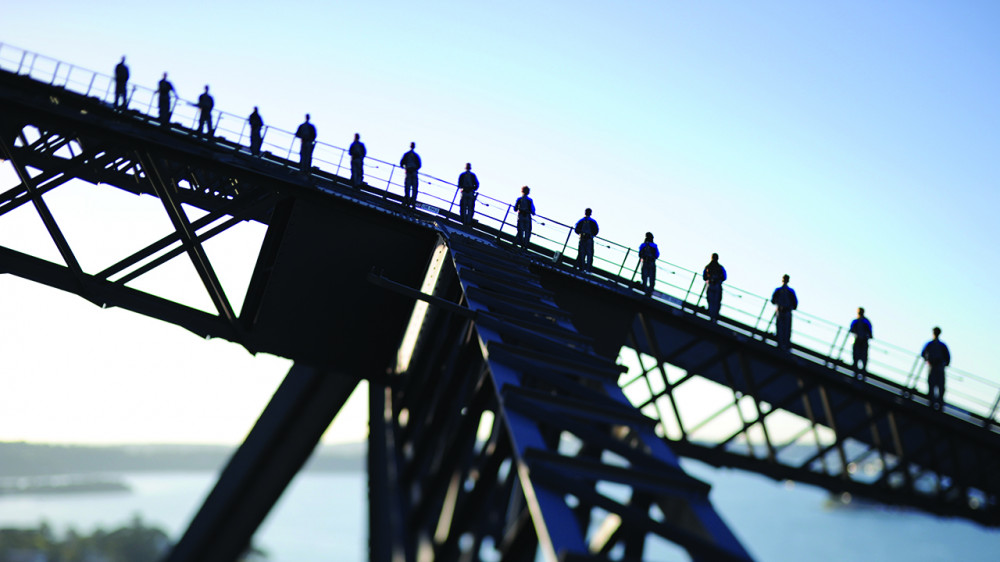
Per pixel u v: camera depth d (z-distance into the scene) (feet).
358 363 48.88
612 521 17.33
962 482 68.28
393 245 47.78
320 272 47.67
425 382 31.32
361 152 62.39
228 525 46.26
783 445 66.95
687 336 61.67
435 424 26.68
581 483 16.38
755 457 65.98
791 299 64.08
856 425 66.54
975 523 69.92
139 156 45.27
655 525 15.93
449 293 41.65
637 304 57.36
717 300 63.16
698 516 17.02
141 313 47.21
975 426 68.13
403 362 44.39
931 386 67.00
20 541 600.39
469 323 30.22
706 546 15.52
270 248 48.47
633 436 22.21
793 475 66.90
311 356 48.80
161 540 622.95
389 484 29.53
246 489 46.75
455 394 27.07
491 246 46.32
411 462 26.16
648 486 17.80
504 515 19.89
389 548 25.41
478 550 19.35
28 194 44.78
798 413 67.67
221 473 45.91
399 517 25.17
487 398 23.49
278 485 47.39
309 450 48.62
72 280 46.03
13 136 44.01
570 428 19.85
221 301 47.50
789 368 63.62
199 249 47.32
